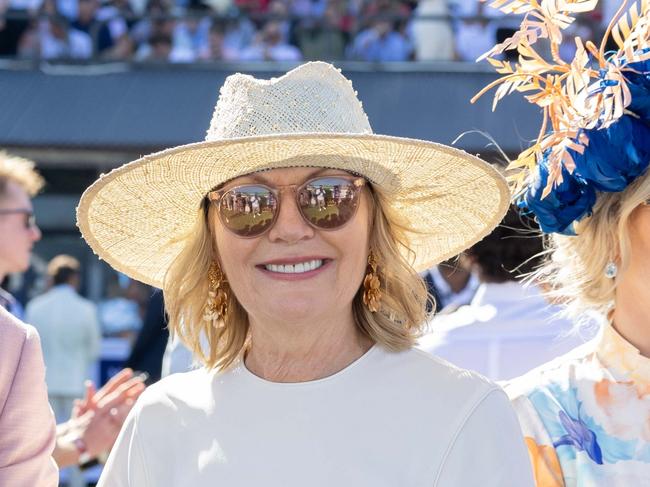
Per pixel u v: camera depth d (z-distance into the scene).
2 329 2.66
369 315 2.54
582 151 2.35
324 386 2.44
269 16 11.20
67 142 10.09
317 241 2.44
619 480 2.40
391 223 2.62
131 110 10.44
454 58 11.09
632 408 2.43
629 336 2.48
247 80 2.50
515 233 3.45
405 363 2.46
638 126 2.36
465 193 2.65
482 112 9.99
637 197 2.39
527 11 2.47
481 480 2.29
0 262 4.43
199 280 2.66
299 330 2.46
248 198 2.44
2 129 10.17
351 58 11.30
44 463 2.70
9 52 11.49
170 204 2.65
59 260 8.80
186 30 11.64
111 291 10.56
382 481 2.31
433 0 11.41
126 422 2.62
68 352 8.56
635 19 2.41
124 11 11.63
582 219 2.54
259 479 2.37
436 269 5.16
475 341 3.44
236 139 2.34
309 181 2.43
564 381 2.51
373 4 11.48
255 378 2.50
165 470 2.49
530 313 3.41
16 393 2.65
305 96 2.47
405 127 10.05
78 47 11.41
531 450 2.47
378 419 2.38
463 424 2.33
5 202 4.40
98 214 2.69
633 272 2.46
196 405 2.53
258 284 2.46
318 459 2.36
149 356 5.41
